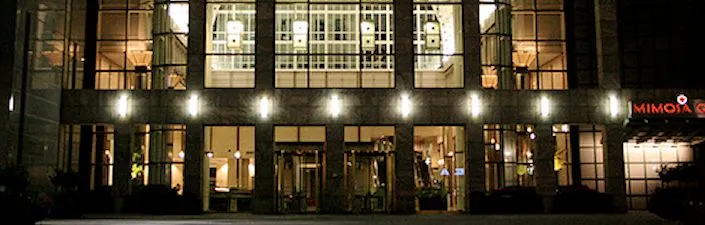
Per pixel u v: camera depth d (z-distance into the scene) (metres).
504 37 42.31
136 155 42.53
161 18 41.84
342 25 42.09
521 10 44.38
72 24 43.59
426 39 42.03
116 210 39.41
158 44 41.75
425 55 41.81
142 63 43.28
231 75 41.53
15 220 26.02
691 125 40.47
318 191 41.56
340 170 40.06
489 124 40.91
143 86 43.09
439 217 35.88
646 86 44.50
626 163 45.56
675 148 45.53
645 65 44.75
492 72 41.88
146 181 42.19
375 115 40.53
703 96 41.16
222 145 45.31
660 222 29.98
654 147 45.56
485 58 41.97
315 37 41.88
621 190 40.69
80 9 43.75
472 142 40.44
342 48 41.84
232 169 45.19
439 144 44.88
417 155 44.81
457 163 43.16
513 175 41.59
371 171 41.81
